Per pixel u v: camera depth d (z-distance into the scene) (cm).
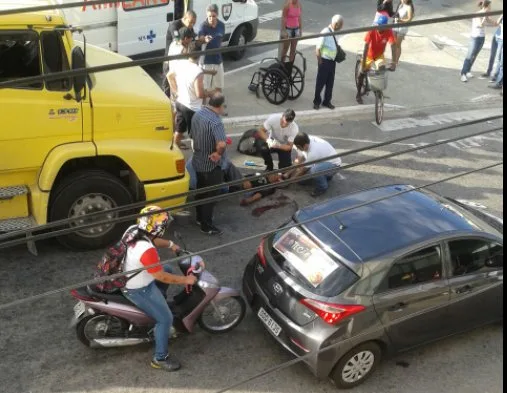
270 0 1788
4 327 574
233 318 593
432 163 1032
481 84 1421
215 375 544
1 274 644
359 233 559
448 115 1240
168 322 528
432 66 1489
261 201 846
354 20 1688
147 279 510
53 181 630
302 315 521
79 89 611
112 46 1070
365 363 540
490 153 1093
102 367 540
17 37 583
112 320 540
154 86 723
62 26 595
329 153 859
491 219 661
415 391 554
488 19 1353
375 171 980
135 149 660
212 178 729
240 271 698
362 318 516
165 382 530
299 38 328
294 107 1159
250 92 1191
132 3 1059
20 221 645
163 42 1141
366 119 1180
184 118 865
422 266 552
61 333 575
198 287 557
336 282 520
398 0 1694
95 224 343
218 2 1227
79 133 637
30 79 258
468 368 593
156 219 510
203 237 750
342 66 1391
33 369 530
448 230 577
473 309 594
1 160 611
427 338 575
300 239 564
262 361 567
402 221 581
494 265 596
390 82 1365
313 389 541
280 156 871
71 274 654
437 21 343
